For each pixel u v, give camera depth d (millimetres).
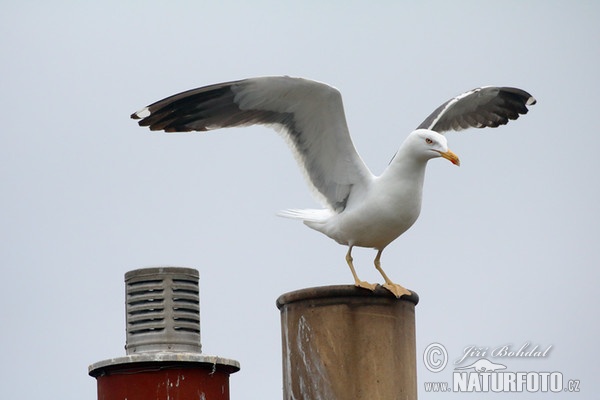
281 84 15086
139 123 15867
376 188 15133
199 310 13969
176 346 13633
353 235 15430
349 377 13242
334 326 13352
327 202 15867
